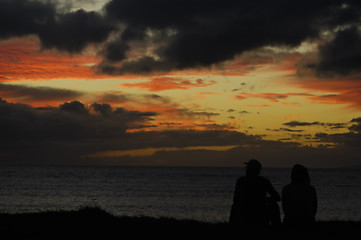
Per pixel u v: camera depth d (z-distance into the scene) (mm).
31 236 11344
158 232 11469
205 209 49906
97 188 91875
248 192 10133
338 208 51250
